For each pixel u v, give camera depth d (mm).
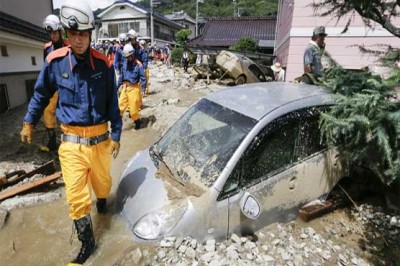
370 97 2484
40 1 10516
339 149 3059
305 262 2402
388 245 2820
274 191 2637
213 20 28469
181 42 31156
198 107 3150
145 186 2648
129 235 2443
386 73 2680
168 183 2578
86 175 2449
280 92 3184
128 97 6004
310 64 4156
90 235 2381
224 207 2373
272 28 26453
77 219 2354
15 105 7707
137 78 5945
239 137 2555
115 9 37438
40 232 2729
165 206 2398
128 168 3049
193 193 2391
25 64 8469
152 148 3152
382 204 3404
